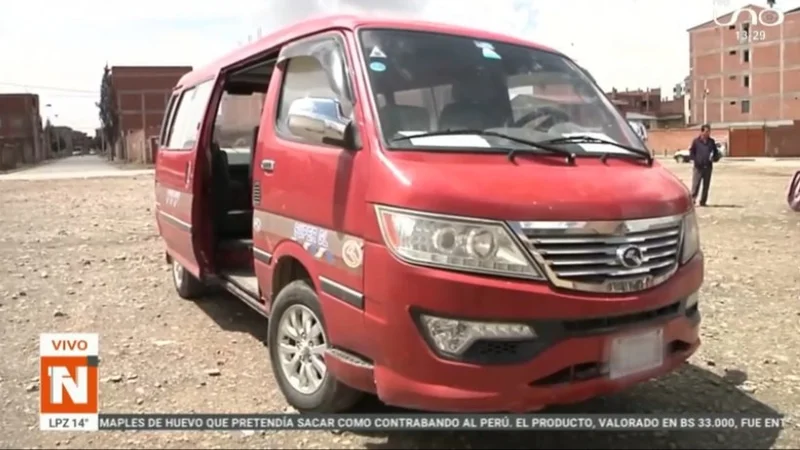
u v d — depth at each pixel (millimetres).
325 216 3701
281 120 4484
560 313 3119
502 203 3146
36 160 69312
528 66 4445
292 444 3639
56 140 115812
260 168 4539
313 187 3840
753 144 54844
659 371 3473
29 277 7785
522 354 3123
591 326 3221
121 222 13039
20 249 9750
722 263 8664
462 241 3115
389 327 3225
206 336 5539
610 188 3461
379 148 3465
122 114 70125
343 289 3525
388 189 3283
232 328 5773
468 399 3100
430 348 3145
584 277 3186
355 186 3490
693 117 82062
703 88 80625
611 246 3270
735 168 34938
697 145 15562
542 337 3131
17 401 4195
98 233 11453
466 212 3125
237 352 5133
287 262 4293
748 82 76688
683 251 3668
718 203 16172
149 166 46688
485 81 4164
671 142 59844
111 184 25375
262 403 4152
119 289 7219
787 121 73938
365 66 3850
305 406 3943
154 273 8094
